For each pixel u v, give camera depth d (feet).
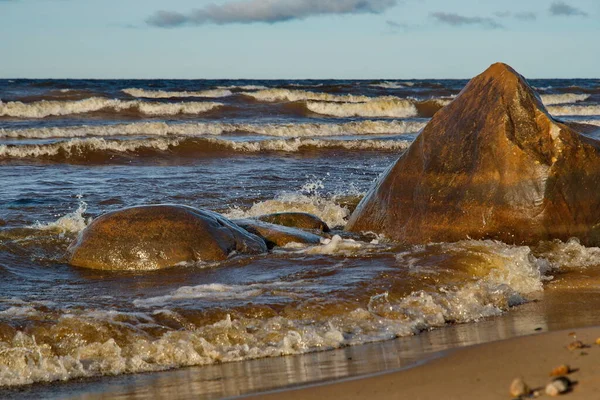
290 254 28.32
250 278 25.17
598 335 18.65
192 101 129.59
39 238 31.63
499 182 28.14
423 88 167.53
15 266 27.78
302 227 33.81
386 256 27.22
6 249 29.81
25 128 89.56
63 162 69.00
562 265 27.07
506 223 28.02
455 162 29.50
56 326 19.76
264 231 31.07
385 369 16.78
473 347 18.12
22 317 20.67
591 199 28.22
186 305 21.77
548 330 19.77
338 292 23.00
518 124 28.53
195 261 27.58
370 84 174.50
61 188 50.01
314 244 30.66
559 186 27.71
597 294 24.16
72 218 37.37
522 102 28.84
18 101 115.55
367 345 19.34
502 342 18.38
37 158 70.23
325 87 162.20
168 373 17.92
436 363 16.94
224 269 26.55
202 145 77.41
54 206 42.70
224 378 17.15
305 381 16.33
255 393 15.69
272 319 20.75
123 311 21.30
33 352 18.66
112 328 19.79
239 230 29.66
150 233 28.02
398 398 14.75
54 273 26.96
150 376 17.71
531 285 24.94
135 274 26.55
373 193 32.91
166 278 25.70
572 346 17.51
